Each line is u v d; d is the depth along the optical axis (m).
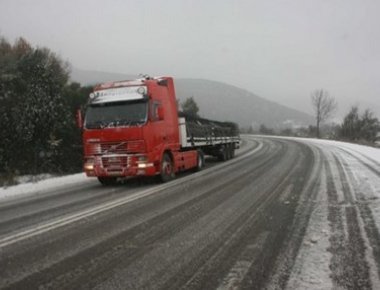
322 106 60.16
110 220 8.07
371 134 54.06
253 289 4.55
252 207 8.84
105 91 13.46
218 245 6.17
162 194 11.09
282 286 4.60
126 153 12.90
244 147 34.41
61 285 4.86
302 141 43.22
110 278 5.00
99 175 13.19
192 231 7.01
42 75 18.89
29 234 7.29
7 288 4.83
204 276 4.97
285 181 12.62
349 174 14.11
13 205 10.80
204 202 9.60
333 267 5.13
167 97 14.56
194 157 16.80
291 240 6.32
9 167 17.38
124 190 12.38
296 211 8.34
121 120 12.98
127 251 6.03
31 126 17.92
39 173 18.06
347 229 6.90
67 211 9.34
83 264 5.55
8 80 19.72
